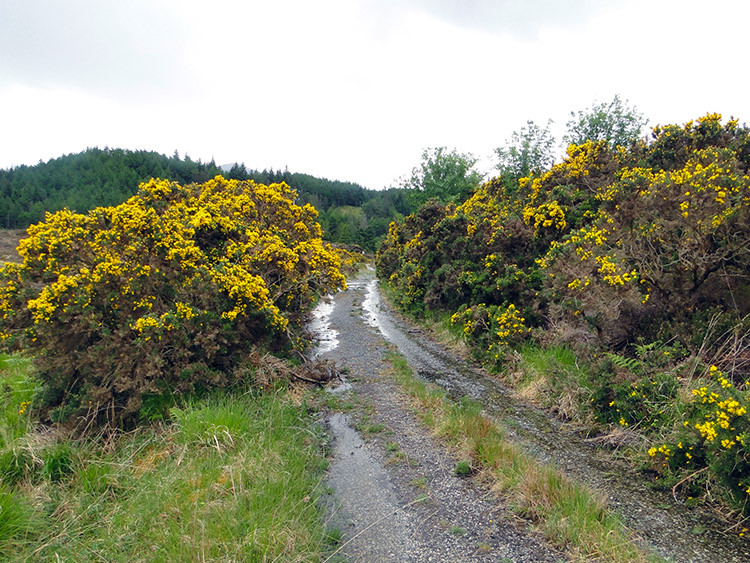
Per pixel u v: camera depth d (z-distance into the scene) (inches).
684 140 340.8
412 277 557.9
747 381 176.2
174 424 207.0
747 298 236.7
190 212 335.6
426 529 149.5
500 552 135.7
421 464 194.9
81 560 126.1
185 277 258.2
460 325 424.8
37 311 211.3
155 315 235.5
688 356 227.8
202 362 240.7
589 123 601.0
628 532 143.0
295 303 378.6
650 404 202.5
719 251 233.1
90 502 158.7
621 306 256.1
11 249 1125.7
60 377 223.1
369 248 2431.1
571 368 269.0
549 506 151.8
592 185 379.9
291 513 149.2
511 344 335.6
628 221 269.6
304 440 217.9
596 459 196.2
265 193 433.4
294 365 310.7
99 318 224.2
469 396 280.7
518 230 425.4
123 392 226.8
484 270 429.4
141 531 138.7
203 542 123.2
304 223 458.9
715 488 156.9
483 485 173.8
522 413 251.4
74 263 237.0
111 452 195.2
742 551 132.3
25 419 213.5
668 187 247.6
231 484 161.8
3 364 317.7
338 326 536.1
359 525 153.4
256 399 245.9
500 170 684.1
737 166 257.0
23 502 145.9
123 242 247.3
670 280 253.1
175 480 162.9
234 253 315.3
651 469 181.9
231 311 257.6
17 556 127.9
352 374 331.6
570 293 260.1
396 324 548.1
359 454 208.5
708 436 149.9
